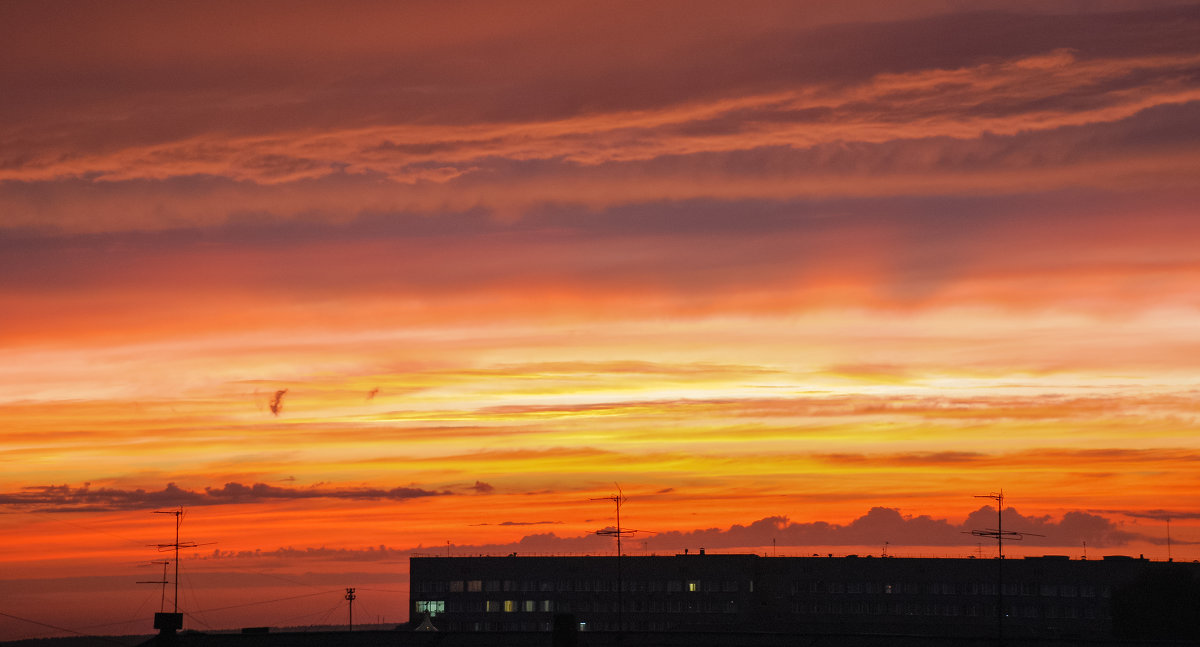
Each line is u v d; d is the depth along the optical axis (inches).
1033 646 3880.4
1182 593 5925.2
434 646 3927.2
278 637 3983.8
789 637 3966.5
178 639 3937.0
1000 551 6491.1
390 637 3981.3
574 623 3348.9
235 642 3949.3
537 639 3919.8
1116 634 6063.0
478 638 3951.8
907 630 7608.3
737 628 7790.4
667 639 4023.1
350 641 3981.3
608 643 4035.4
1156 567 6230.3
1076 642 3909.9
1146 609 5954.7
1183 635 5777.6
